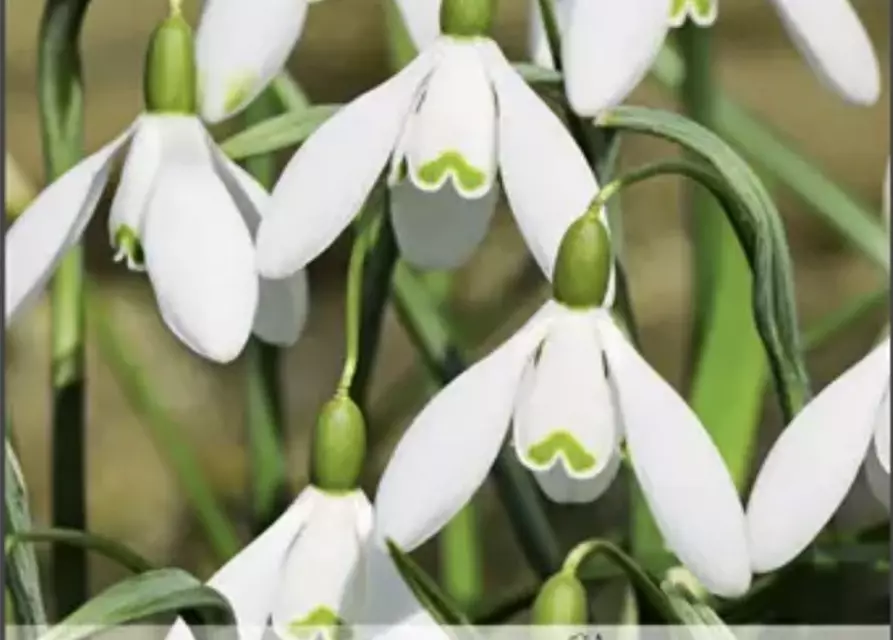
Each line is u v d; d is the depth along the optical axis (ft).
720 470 1.34
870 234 1.64
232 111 1.37
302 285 1.44
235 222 1.36
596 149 1.42
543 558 1.53
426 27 1.38
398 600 1.36
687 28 1.57
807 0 1.38
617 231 1.50
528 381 1.35
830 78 1.38
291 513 1.38
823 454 1.35
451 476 1.34
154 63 1.38
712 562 1.34
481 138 1.36
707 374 1.60
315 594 1.36
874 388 1.36
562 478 1.43
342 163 1.35
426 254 1.44
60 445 1.49
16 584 1.41
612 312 1.45
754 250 1.40
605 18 1.34
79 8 1.43
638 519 1.57
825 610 1.50
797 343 1.41
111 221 1.37
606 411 1.35
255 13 1.37
